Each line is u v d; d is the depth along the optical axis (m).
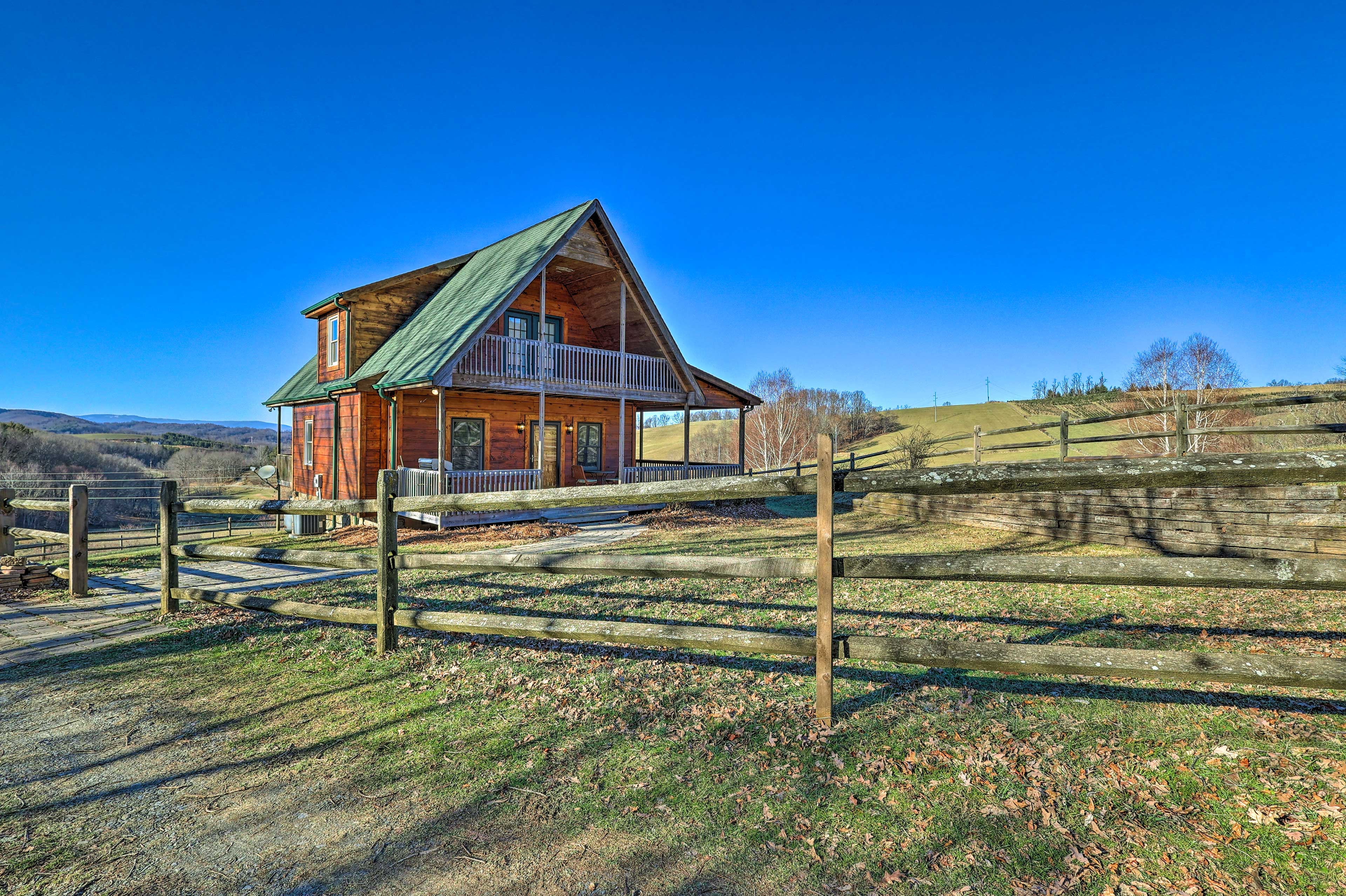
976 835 2.58
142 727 3.84
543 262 15.82
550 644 5.09
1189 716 3.43
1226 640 4.60
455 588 7.26
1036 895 2.25
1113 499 8.62
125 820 2.89
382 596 4.93
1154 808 2.68
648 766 3.21
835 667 4.39
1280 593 5.73
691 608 6.13
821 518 3.46
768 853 2.54
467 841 2.68
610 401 21.53
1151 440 33.72
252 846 2.69
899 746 3.28
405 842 2.69
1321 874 2.26
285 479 22.69
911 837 2.58
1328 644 4.35
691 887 2.36
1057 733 3.33
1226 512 7.15
